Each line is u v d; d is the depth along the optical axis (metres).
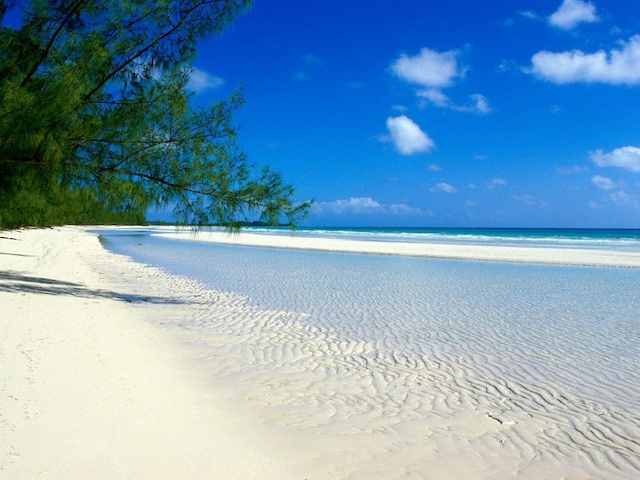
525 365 7.21
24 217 14.48
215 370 6.57
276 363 7.10
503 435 4.86
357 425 4.97
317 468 3.98
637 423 5.20
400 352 7.86
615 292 14.79
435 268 21.73
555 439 4.79
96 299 11.06
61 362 5.58
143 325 8.95
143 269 19.75
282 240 48.66
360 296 13.51
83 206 10.59
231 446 4.16
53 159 8.73
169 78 9.82
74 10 8.95
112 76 9.46
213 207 10.36
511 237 66.31
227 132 10.24
